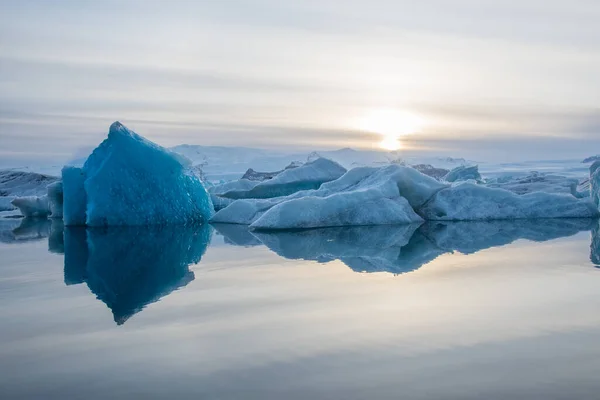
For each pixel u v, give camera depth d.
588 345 4.55
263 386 3.82
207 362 4.30
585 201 17.59
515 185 26.25
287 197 18.80
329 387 3.77
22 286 7.59
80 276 8.36
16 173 38.03
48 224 18.95
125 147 17.14
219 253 10.62
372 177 18.14
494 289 6.75
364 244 11.67
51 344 4.86
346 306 5.96
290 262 9.26
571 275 7.64
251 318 5.55
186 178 18.03
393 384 3.80
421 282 7.26
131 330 5.24
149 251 11.24
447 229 14.59
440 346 4.57
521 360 4.21
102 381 3.98
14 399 3.72
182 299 6.52
